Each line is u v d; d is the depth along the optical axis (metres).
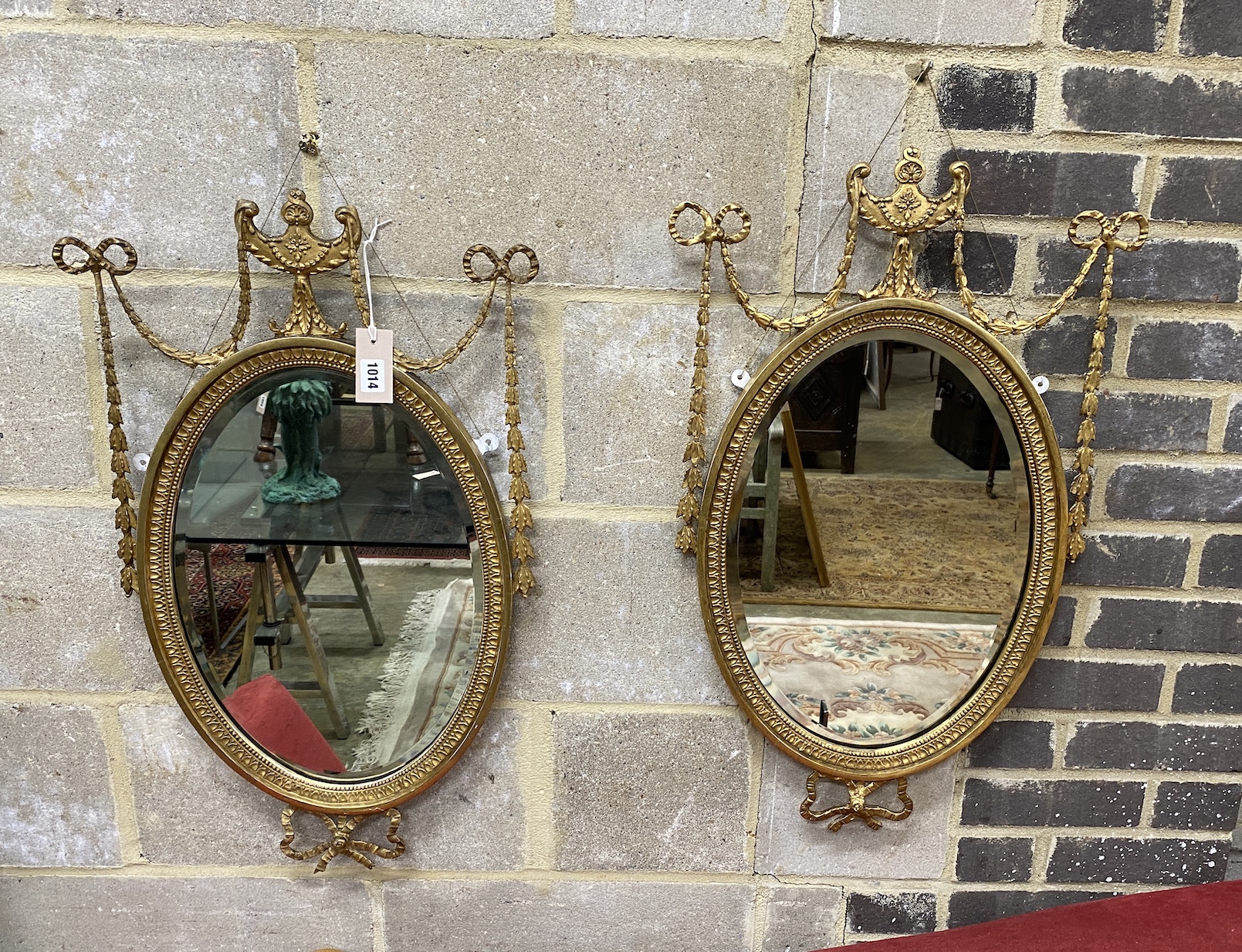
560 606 1.05
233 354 0.93
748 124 0.92
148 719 1.09
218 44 0.89
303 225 0.90
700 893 1.16
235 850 1.14
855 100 0.92
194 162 0.93
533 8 0.89
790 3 0.89
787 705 1.05
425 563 1.01
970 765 1.12
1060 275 0.97
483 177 0.93
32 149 0.92
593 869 1.15
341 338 0.96
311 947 1.17
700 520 0.98
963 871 1.16
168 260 0.95
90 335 0.97
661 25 0.89
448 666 1.03
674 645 1.06
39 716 1.08
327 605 1.03
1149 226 0.95
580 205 0.94
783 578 1.01
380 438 0.98
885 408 0.96
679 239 0.90
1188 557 1.05
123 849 1.13
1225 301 0.98
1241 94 0.92
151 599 0.99
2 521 1.02
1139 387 1.01
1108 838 1.15
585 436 1.00
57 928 1.16
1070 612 1.08
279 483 0.99
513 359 0.94
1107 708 1.11
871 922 1.18
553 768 1.10
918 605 1.02
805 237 0.96
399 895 1.15
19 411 0.99
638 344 0.98
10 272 0.95
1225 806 1.14
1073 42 0.91
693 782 1.11
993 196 0.95
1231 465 1.02
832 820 1.13
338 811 1.07
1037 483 0.98
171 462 0.96
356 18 0.89
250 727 1.06
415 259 0.95
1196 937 1.00
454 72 0.90
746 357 0.99
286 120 0.91
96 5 0.88
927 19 0.90
